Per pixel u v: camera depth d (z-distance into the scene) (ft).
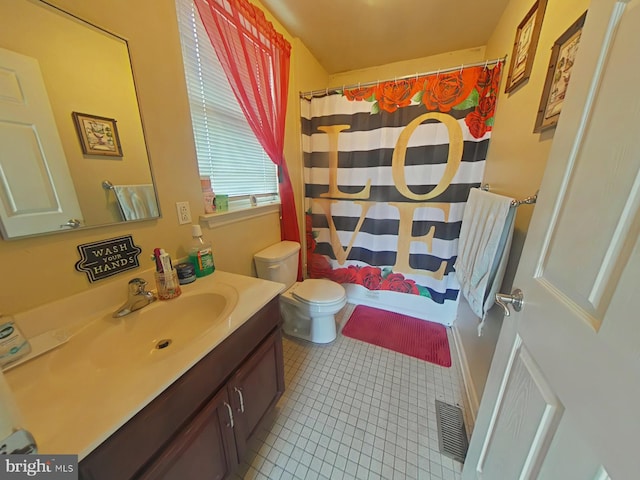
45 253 2.36
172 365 2.06
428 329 6.51
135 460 1.78
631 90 1.23
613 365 1.16
